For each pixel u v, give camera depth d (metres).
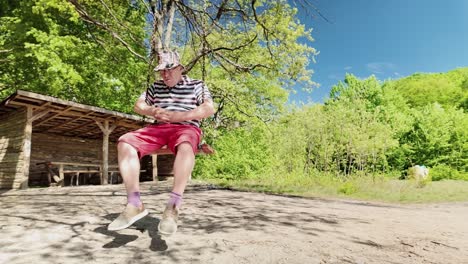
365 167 23.62
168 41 8.51
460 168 33.25
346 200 9.95
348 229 4.05
